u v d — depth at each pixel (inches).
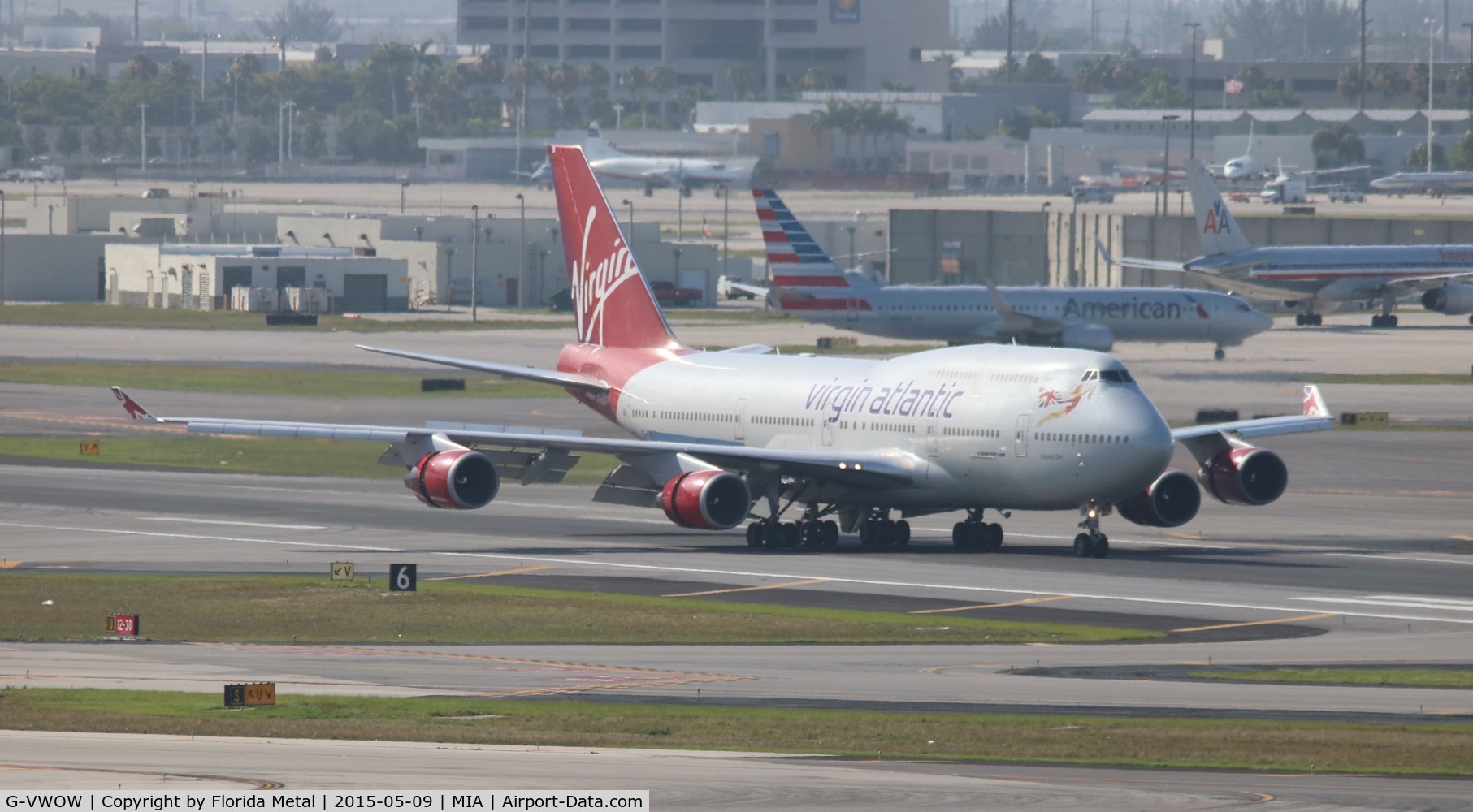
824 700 5600.4
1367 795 4210.1
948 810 3964.1
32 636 6899.6
